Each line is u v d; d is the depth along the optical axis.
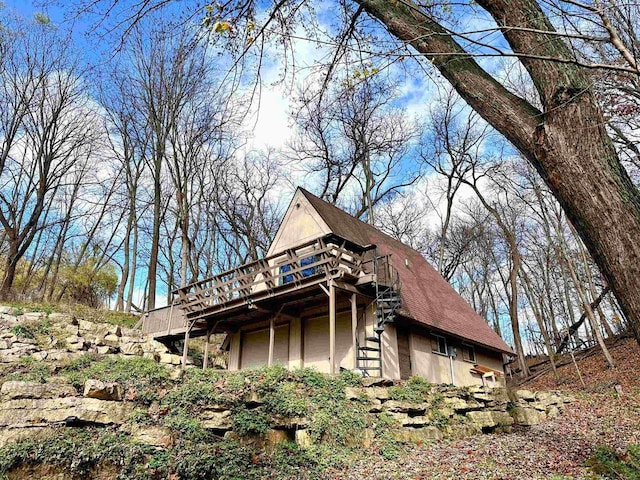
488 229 38.44
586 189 3.16
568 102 3.31
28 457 7.28
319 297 15.27
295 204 19.20
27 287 28.81
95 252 33.69
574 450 9.79
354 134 29.56
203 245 36.88
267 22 4.61
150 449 8.04
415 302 17.91
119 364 10.44
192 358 19.73
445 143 31.77
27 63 25.67
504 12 3.71
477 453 9.66
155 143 29.44
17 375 9.90
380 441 10.05
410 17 4.14
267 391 10.08
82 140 28.30
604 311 35.22
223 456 8.29
